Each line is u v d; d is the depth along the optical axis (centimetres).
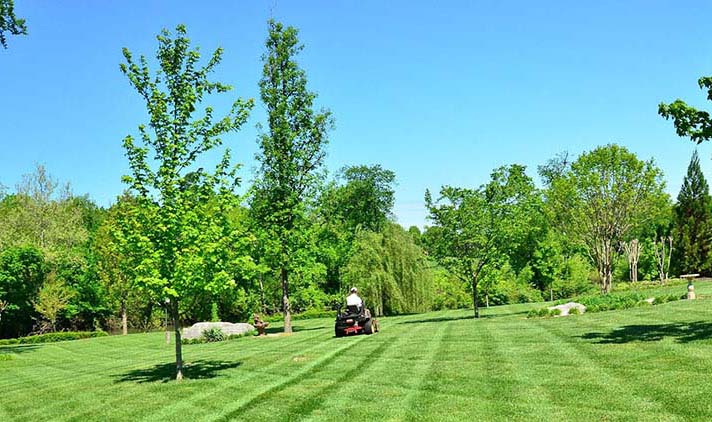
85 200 6806
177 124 1349
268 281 4131
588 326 1733
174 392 1178
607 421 718
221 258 1326
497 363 1198
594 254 3509
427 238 3017
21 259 4228
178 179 1304
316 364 1416
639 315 1897
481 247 2930
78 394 1267
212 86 1391
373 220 6925
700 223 4938
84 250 4881
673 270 5097
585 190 3319
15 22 2161
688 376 891
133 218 1293
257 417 899
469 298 4634
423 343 1688
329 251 3219
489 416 790
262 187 3027
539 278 4884
